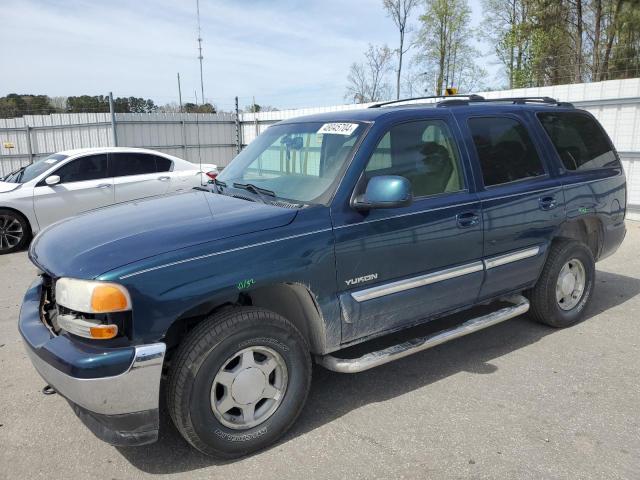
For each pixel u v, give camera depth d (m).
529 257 4.21
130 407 2.59
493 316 4.05
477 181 3.84
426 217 3.48
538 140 4.37
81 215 3.56
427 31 30.30
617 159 5.12
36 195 8.72
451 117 3.84
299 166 3.60
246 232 2.87
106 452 3.04
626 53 26.06
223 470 2.85
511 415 3.35
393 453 2.97
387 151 3.43
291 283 3.00
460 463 2.87
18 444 3.13
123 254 2.64
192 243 2.74
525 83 28.03
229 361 2.80
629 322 4.93
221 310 2.88
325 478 2.77
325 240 3.07
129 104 22.61
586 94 10.84
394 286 3.38
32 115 20.12
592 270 4.82
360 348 4.24
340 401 3.56
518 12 29.58
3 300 6.05
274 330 2.92
